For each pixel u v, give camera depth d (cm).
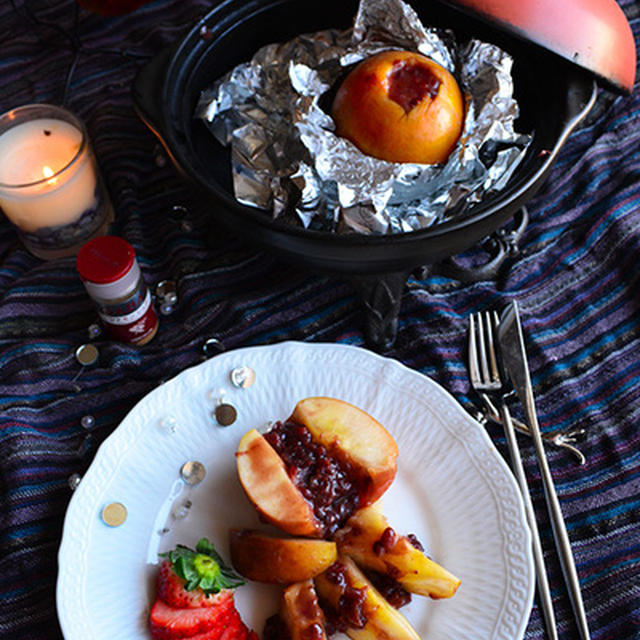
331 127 66
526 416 66
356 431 62
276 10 70
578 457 66
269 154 68
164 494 63
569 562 61
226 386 66
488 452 63
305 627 57
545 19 62
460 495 63
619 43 64
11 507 64
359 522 60
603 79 64
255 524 62
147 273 74
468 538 62
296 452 62
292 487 60
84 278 64
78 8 82
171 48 67
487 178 64
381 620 57
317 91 68
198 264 73
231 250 74
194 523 63
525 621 58
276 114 69
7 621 61
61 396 69
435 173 64
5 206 69
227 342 70
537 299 72
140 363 69
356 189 63
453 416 64
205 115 68
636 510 64
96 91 81
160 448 64
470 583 60
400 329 71
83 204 72
